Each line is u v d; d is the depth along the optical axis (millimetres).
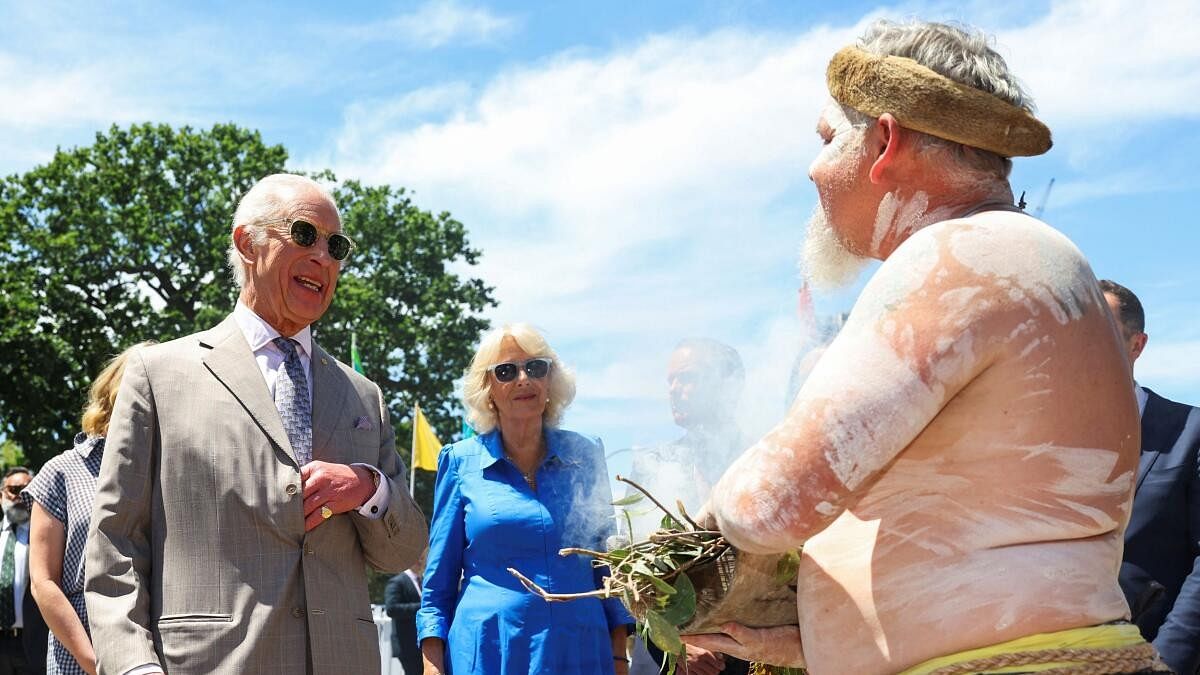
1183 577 3678
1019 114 1914
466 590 4266
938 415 1802
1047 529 1738
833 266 2205
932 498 1801
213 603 3102
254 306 3516
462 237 42438
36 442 35062
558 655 4125
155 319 36375
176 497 3176
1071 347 1771
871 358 1770
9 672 7309
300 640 3158
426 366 39812
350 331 38094
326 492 3250
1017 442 1756
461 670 4137
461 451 4496
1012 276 1775
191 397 3271
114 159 38250
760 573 2033
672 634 2004
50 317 35938
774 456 1800
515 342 4453
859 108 2002
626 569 2096
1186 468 3707
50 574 3959
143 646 2996
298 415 3416
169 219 37281
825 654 1884
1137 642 1749
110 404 4223
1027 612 1701
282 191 3549
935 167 1966
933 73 1934
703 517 2096
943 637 1738
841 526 1915
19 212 37188
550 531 4266
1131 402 1833
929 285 1780
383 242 41500
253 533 3178
